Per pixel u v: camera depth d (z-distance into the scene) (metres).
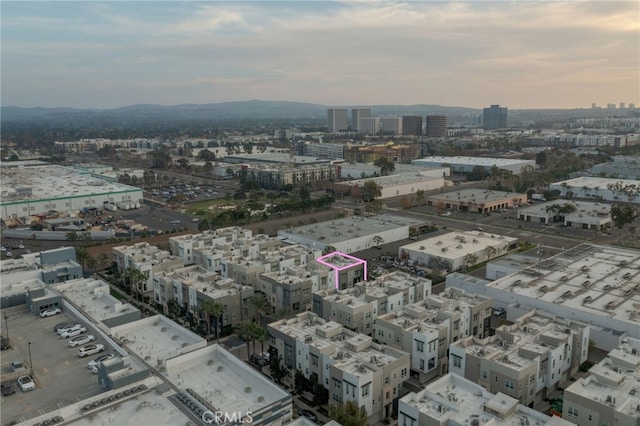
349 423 80.25
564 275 145.62
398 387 96.38
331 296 128.88
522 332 106.62
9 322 105.12
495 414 75.38
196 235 189.75
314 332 107.88
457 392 82.56
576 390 82.50
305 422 74.25
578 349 105.81
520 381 88.88
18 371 83.81
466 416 75.56
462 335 114.88
